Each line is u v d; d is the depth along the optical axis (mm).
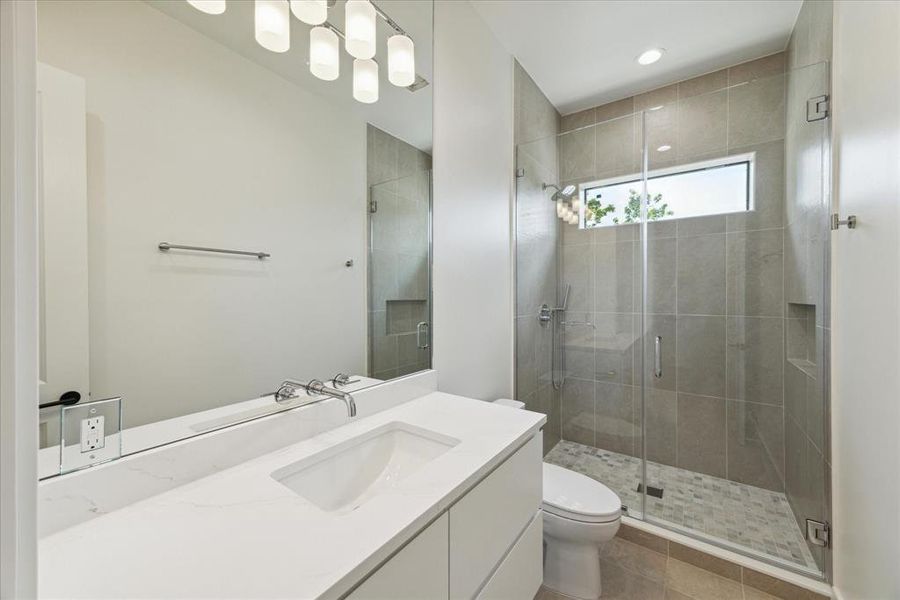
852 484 1248
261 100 1008
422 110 1521
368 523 662
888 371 1013
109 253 744
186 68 857
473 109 1817
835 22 1397
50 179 671
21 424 398
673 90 2430
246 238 987
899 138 948
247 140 982
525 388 2307
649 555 1707
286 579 528
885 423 1029
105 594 506
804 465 1726
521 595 1109
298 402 1089
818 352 1557
